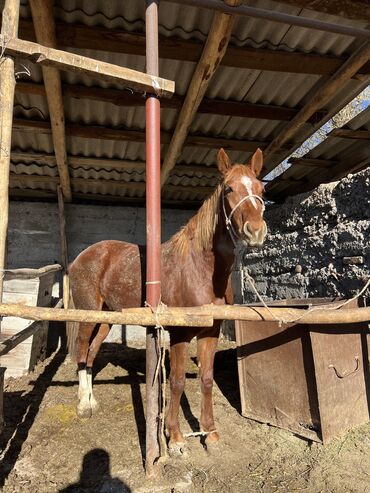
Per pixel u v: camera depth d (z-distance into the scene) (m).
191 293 2.23
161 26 2.36
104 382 3.51
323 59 2.53
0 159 1.56
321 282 3.24
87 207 5.50
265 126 3.47
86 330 2.99
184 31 2.39
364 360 2.47
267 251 4.32
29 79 2.77
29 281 3.62
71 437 2.39
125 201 5.67
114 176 4.68
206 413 2.29
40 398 3.04
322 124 3.29
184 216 5.88
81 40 2.36
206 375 2.28
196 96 2.74
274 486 1.85
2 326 3.54
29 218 5.27
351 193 2.93
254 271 4.67
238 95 3.05
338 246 3.03
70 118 3.33
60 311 1.60
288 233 3.93
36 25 2.13
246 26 2.34
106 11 2.24
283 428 2.40
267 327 2.53
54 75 2.49
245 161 4.34
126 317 1.66
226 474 1.96
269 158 4.12
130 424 2.59
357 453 2.07
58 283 5.23
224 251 2.19
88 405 2.75
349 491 1.78
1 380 1.80
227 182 2.02
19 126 3.34
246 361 2.69
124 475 1.94
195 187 4.93
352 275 2.83
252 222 1.81
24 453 2.19
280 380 2.43
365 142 3.58
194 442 2.31
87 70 1.67
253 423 2.56
